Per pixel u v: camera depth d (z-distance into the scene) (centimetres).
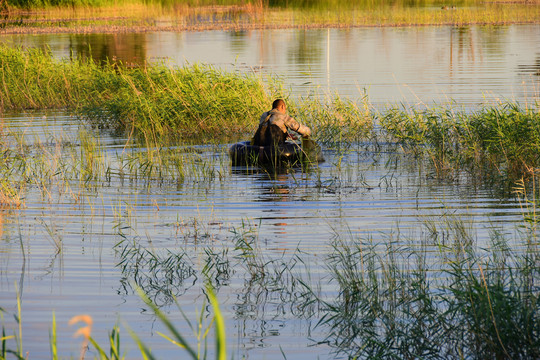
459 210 3300
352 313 2172
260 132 4597
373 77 8019
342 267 2539
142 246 2850
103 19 17075
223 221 3195
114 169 4328
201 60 9562
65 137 5425
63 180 4031
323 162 4512
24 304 2250
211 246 2841
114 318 2148
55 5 18888
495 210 3281
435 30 13462
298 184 3916
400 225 3070
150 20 16538
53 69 7750
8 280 2461
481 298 1948
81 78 7538
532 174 3925
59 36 13450
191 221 3206
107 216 3303
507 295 2056
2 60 7781
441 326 2056
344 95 6806
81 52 10625
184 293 2355
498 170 4044
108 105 6066
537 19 14775
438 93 6844
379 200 3525
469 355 1898
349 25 14538
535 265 2441
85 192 3775
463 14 15562
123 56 10088
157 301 2286
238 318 2145
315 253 2717
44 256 2720
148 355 1284
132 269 2584
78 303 2262
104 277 2502
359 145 4994
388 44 11388
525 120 4341
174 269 2584
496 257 2588
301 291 2355
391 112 5434
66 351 1928
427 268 2514
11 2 18588
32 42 12275
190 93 5956
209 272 2545
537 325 1892
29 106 7125
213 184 3953
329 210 3350
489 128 4512
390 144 4991
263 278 2478
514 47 10669
